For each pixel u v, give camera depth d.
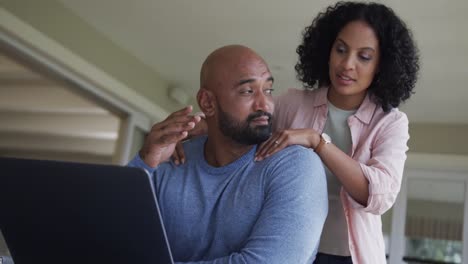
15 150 7.96
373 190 1.45
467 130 5.22
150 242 1.09
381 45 1.65
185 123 1.40
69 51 3.67
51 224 1.18
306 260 1.24
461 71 4.06
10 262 1.46
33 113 6.43
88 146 7.14
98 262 1.17
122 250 1.12
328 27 1.77
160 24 3.85
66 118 6.45
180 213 1.39
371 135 1.63
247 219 1.30
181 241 1.37
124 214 1.08
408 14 3.33
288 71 4.43
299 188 1.27
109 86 4.10
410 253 5.23
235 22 3.71
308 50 1.84
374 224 1.58
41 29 3.44
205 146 1.49
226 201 1.34
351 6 1.70
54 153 7.79
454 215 5.18
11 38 3.32
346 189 1.49
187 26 3.84
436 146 5.27
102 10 3.69
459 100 4.67
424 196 5.31
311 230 1.24
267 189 1.30
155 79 4.79
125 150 4.53
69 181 1.11
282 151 1.35
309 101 1.78
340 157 1.45
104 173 1.06
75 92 4.19
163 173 1.48
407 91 1.69
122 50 4.29
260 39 3.93
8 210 1.22
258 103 1.37
